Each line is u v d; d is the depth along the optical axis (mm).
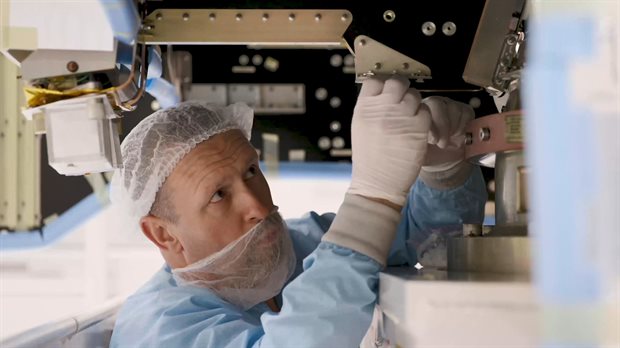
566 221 429
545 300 437
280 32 953
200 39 956
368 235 917
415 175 918
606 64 436
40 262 3650
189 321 1231
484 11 932
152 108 2133
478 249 800
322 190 3221
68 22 852
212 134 1395
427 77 953
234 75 2107
